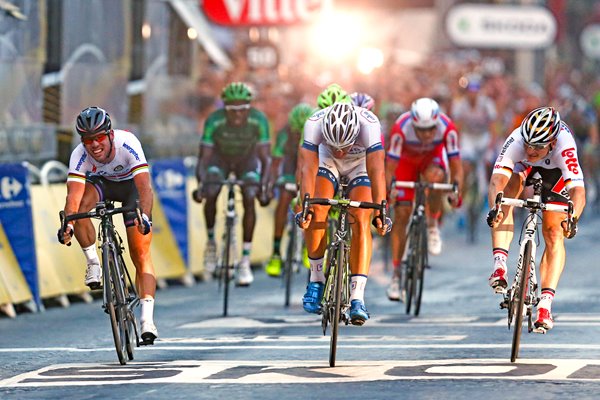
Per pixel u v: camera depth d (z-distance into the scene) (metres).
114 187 22.06
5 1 32.59
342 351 22.61
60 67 35.97
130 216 21.52
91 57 37.66
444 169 30.22
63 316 29.14
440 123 29.75
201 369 20.66
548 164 21.73
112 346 24.28
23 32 33.72
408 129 29.72
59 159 35.62
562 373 19.41
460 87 59.72
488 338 23.91
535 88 74.19
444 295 32.06
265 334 25.48
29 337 25.77
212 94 46.84
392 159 29.81
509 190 22.25
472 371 19.73
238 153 30.55
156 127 42.66
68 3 36.09
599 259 40.16
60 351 23.73
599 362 20.52
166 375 20.11
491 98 63.69
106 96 38.69
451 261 40.06
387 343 23.59
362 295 21.12
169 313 29.52
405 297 28.84
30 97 34.22
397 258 29.08
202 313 29.45
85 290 31.75
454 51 79.31
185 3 46.12
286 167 31.92
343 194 22.88
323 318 21.47
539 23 68.19
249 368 20.66
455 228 51.88
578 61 110.81
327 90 26.98
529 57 81.69
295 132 31.61
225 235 29.17
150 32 42.09
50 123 35.84
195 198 30.22
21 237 29.69
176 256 35.38
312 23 50.19
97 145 20.88
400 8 65.44
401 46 75.50
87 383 19.69
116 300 21.25
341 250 20.53
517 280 21.11
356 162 22.64
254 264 40.19
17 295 29.22
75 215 20.69
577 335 24.05
